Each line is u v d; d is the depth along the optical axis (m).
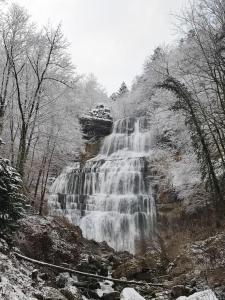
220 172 20.28
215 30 16.61
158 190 26.45
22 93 20.42
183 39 19.22
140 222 26.42
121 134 40.53
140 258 17.67
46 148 23.12
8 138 21.94
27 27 19.31
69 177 34.25
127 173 30.88
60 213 29.23
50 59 19.94
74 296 10.07
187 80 21.39
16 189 9.59
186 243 17.50
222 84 15.59
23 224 13.74
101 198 30.44
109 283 13.66
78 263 14.84
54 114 21.69
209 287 11.48
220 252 14.20
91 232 28.28
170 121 24.64
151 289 12.91
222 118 16.39
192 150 22.08
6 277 7.82
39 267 11.61
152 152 30.94
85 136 40.12
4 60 20.31
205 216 20.66
